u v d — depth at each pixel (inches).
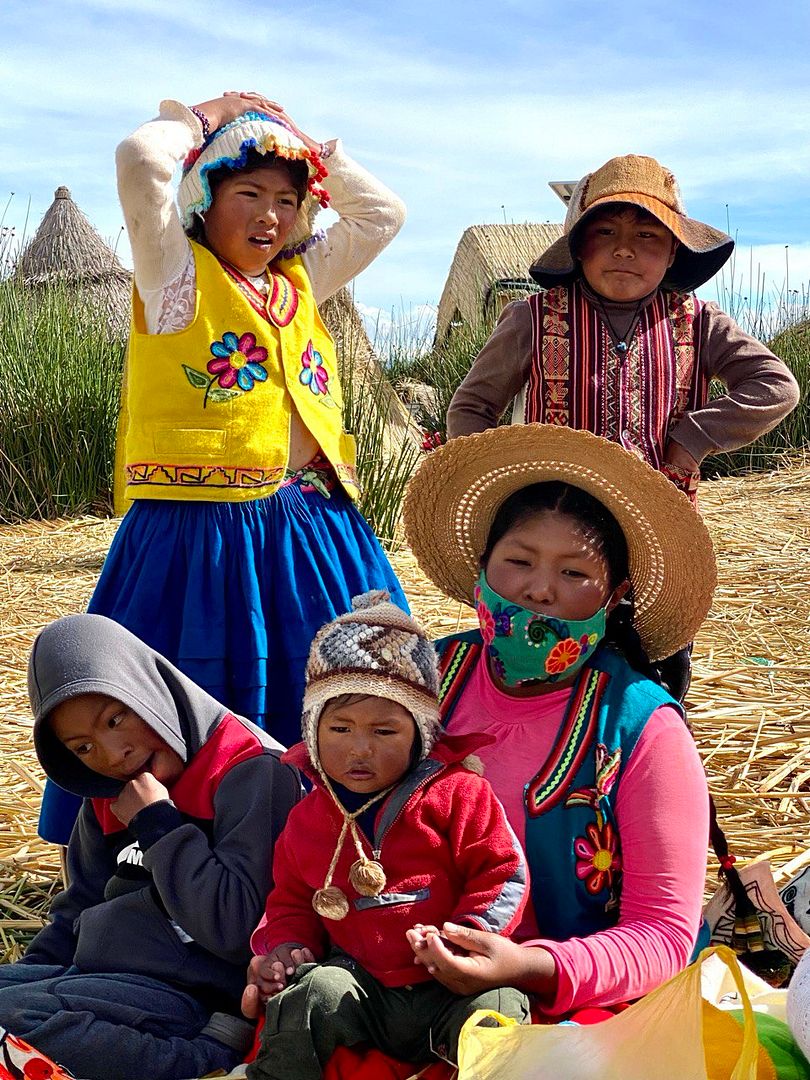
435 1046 83.0
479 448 95.3
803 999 73.9
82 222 514.0
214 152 122.7
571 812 88.7
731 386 133.3
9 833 146.4
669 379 131.1
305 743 91.4
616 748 88.8
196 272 122.8
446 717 97.4
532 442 93.0
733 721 175.2
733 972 69.8
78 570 278.5
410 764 87.8
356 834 87.1
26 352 361.1
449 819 86.6
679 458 130.3
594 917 89.4
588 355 130.6
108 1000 90.6
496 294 481.7
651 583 97.1
